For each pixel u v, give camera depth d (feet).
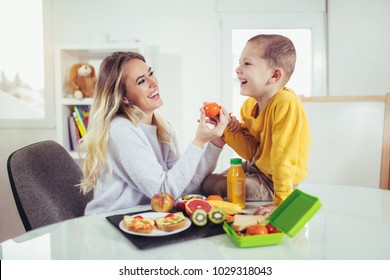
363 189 3.86
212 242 2.37
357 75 8.23
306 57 8.46
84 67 7.06
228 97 8.37
